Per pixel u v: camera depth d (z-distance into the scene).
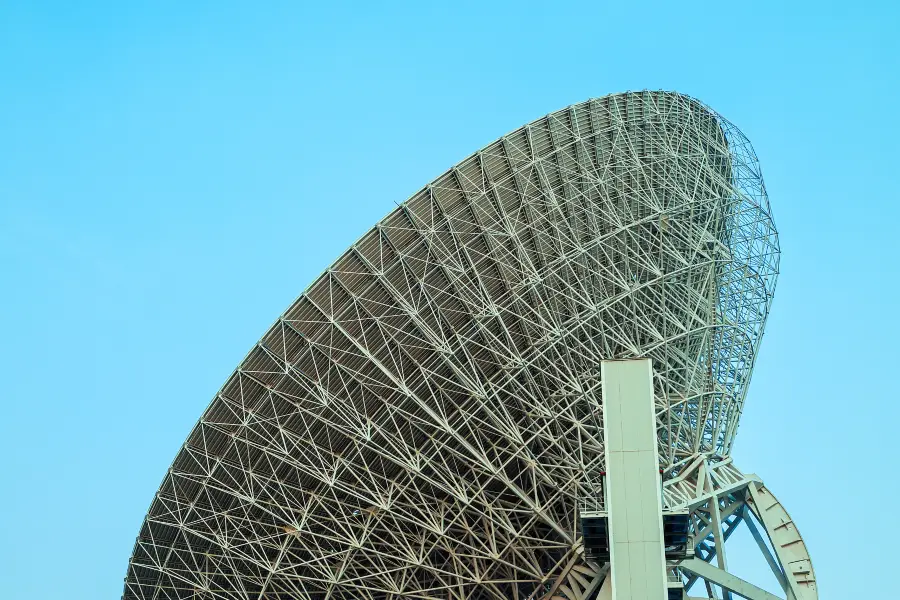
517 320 55.94
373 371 53.16
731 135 71.00
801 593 57.56
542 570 56.56
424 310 54.03
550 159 59.16
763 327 66.31
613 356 57.88
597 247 58.66
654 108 65.81
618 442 46.78
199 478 54.53
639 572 44.75
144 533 56.47
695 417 60.78
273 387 53.00
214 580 56.53
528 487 55.50
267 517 54.84
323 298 52.84
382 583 55.22
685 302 61.88
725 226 67.06
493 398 54.75
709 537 61.41
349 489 53.62
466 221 55.53
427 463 53.06
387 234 53.75
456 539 54.41
